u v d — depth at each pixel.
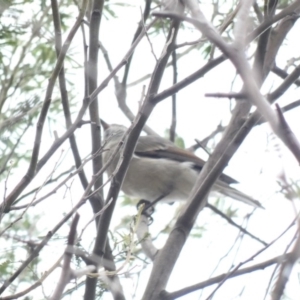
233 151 8.58
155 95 8.22
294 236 5.84
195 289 7.88
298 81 9.87
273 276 6.33
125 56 8.09
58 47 8.36
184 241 8.64
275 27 10.11
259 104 4.56
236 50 4.71
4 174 11.00
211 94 4.82
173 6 8.30
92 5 9.29
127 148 8.25
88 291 7.62
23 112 10.82
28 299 7.57
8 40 11.89
